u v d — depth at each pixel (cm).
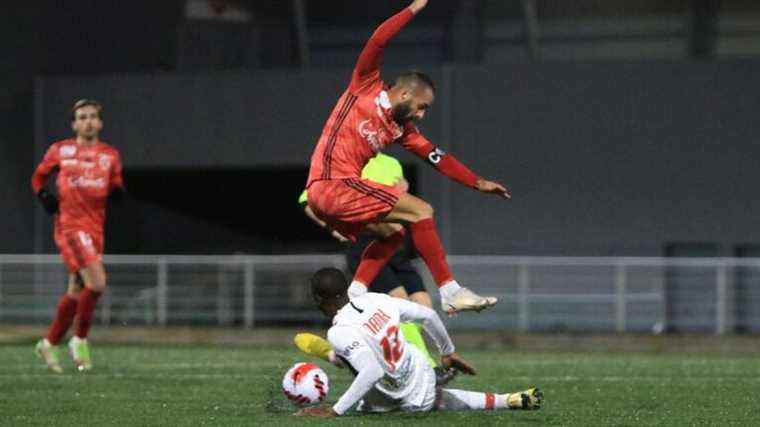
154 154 8212
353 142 2831
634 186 7750
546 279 7581
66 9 8288
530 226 7862
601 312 7494
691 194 7694
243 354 5309
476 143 7900
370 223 2848
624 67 7750
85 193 4259
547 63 7825
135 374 4197
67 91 8212
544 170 7838
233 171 8806
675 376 4231
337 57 8194
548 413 3041
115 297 7588
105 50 8375
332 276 2934
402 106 2814
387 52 8131
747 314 7406
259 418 2962
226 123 8150
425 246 2836
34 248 8188
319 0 8144
